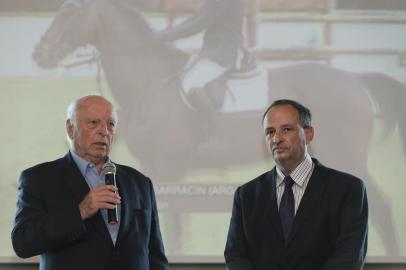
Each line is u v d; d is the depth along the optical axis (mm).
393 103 5879
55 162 4449
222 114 5855
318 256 4543
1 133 5797
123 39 5910
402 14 5938
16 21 5902
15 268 5703
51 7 5922
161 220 5766
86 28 5918
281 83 5887
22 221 4168
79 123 4309
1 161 5766
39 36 5902
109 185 4098
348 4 5941
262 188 4832
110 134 4344
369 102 5875
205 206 5793
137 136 5832
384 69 5910
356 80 5895
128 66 5887
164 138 5832
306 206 4605
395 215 5777
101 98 4387
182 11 5938
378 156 5832
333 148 5840
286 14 5938
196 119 5848
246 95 5871
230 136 5840
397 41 5934
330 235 4598
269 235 4633
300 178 4707
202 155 5828
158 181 5797
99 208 4020
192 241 5754
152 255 4562
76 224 4035
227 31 5922
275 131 4633
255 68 5891
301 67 5902
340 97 5879
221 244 5762
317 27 5938
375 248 5762
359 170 5824
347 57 5918
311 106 5875
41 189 4285
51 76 5863
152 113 5855
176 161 5816
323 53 5918
